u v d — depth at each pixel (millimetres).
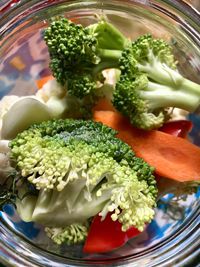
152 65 123
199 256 116
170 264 117
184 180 121
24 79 139
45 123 117
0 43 130
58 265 119
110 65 125
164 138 122
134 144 121
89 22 135
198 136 131
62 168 108
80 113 124
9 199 119
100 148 111
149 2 126
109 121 122
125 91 117
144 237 128
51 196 114
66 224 116
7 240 120
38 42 137
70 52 116
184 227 125
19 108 118
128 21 134
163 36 134
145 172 113
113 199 110
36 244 124
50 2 128
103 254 124
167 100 123
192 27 125
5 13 127
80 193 113
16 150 112
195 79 131
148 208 112
